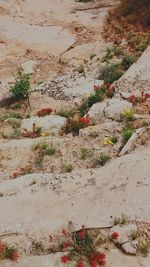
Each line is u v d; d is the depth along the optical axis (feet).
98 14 67.41
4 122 38.22
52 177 28.43
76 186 27.27
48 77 50.60
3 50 57.98
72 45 58.08
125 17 63.21
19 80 49.62
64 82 47.32
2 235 24.13
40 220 24.81
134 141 30.63
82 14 68.03
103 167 28.60
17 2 69.82
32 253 23.00
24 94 44.50
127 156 29.09
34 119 37.70
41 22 64.90
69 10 70.08
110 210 24.77
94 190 26.66
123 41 55.36
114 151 30.76
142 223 23.58
